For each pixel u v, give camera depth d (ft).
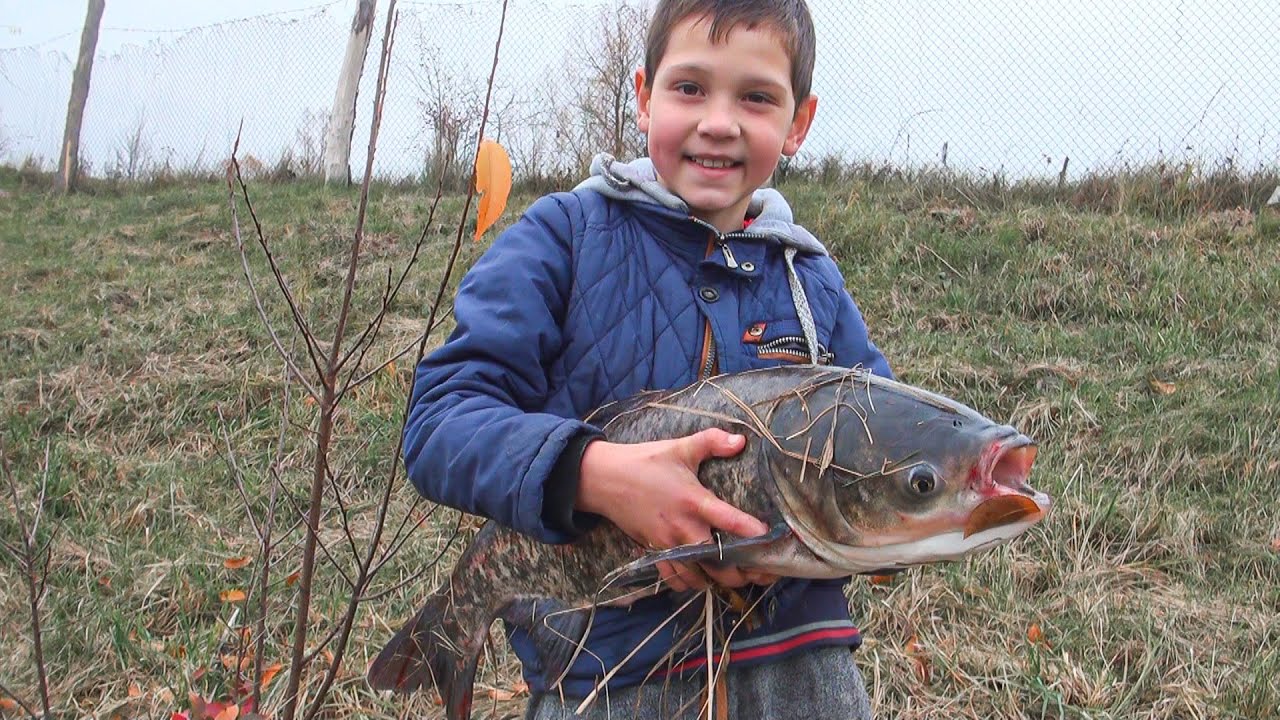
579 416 6.23
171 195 33.99
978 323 20.38
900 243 23.27
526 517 5.27
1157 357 18.31
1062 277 21.38
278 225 28.37
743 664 6.06
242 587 13.43
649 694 6.02
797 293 6.73
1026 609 12.60
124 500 16.17
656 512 5.16
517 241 6.30
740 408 5.47
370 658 11.76
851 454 5.11
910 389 5.37
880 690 11.18
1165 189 26.25
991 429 5.00
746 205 6.91
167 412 18.97
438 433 5.61
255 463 17.08
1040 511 4.77
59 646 12.28
